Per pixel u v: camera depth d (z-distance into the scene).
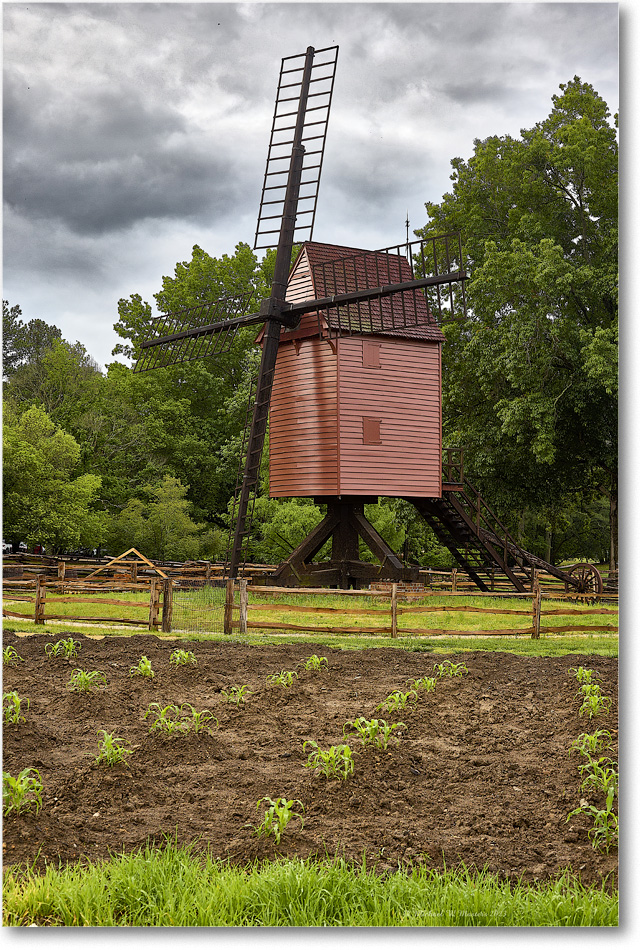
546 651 14.58
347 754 7.25
